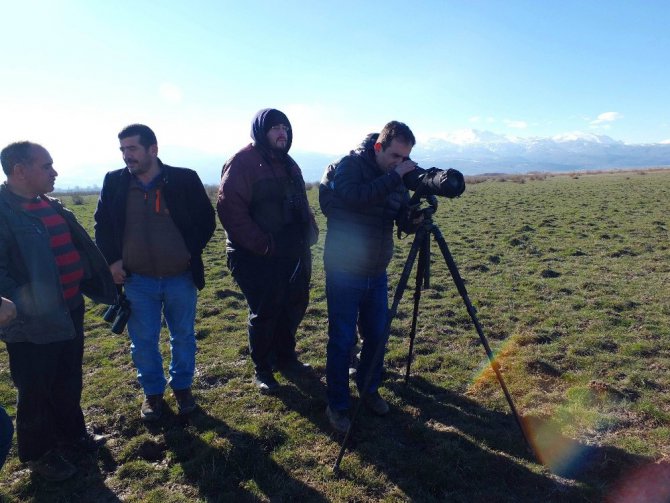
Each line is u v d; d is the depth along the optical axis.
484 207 21.42
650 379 4.64
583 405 4.20
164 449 3.78
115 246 3.93
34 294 3.10
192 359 4.25
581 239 12.49
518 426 3.85
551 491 3.18
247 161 4.08
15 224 3.06
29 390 3.23
